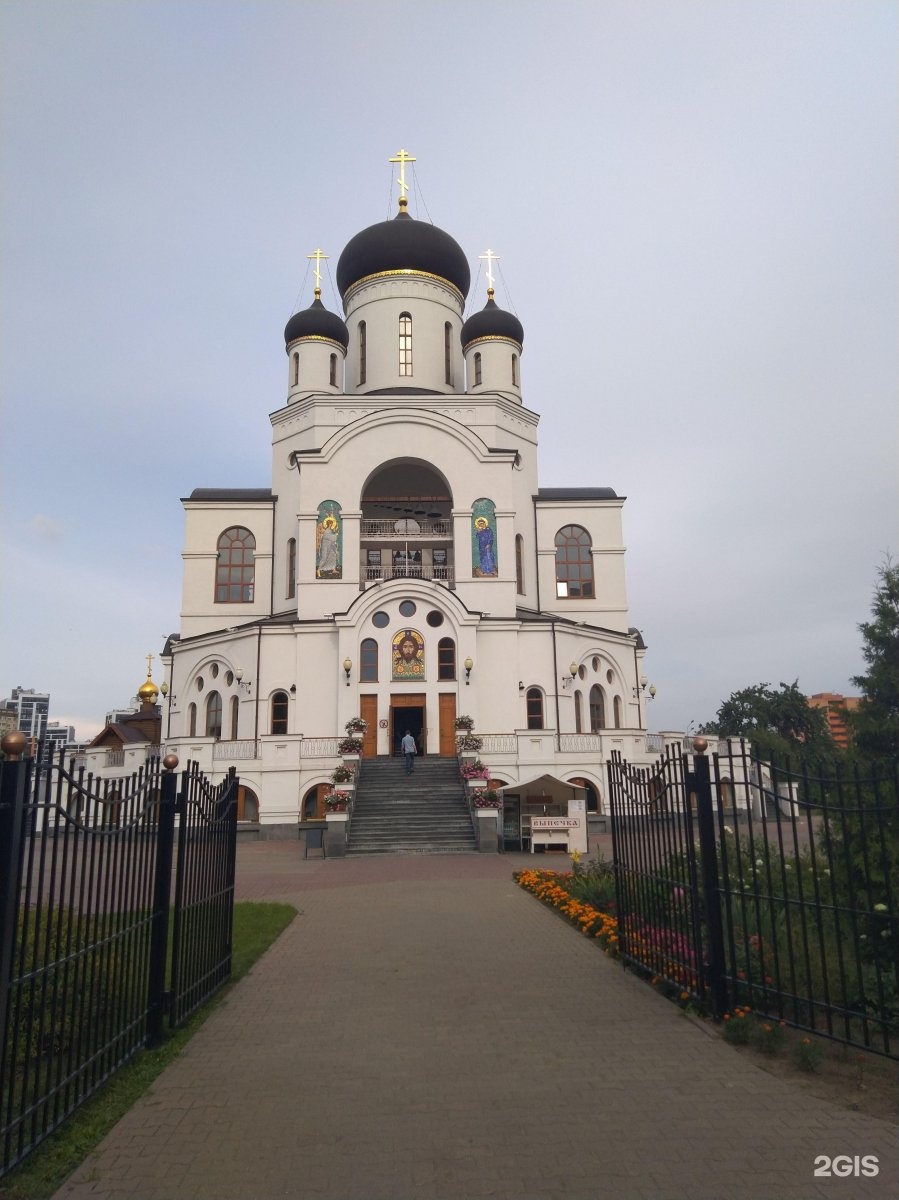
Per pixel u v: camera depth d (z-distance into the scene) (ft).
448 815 94.02
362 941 42.52
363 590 129.90
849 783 23.72
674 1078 22.82
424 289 157.89
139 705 213.66
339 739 114.62
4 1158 17.40
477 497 133.08
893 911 23.41
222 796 34.12
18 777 17.38
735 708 217.15
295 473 143.13
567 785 89.66
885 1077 22.47
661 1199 16.63
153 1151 18.97
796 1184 17.08
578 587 145.38
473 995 31.91
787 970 28.45
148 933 26.68
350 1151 18.89
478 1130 19.86
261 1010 30.27
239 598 141.59
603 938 41.01
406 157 168.55
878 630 52.06
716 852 30.99
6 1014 17.04
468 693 119.65
